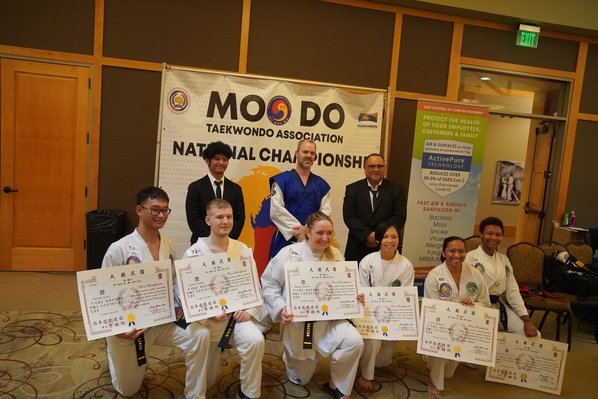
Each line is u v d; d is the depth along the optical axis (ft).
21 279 13.46
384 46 15.74
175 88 12.10
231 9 14.56
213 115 12.36
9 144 13.87
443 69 16.33
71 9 13.75
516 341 8.89
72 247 14.55
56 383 7.71
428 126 13.66
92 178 14.42
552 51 17.17
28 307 11.19
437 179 13.88
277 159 12.86
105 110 14.30
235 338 7.31
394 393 8.33
